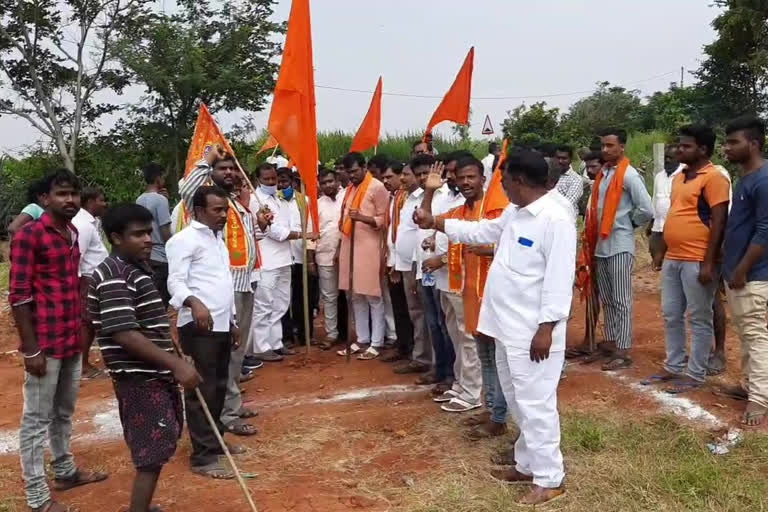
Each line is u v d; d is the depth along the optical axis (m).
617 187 6.02
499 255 4.06
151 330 3.55
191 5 18.02
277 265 6.99
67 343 4.04
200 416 4.41
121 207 3.50
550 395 3.92
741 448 4.45
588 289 6.50
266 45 18.64
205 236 4.41
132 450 3.51
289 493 4.14
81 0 17.53
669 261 5.63
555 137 26.72
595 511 3.80
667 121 29.47
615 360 6.20
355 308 7.47
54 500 4.12
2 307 10.14
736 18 24.55
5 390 6.57
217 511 3.93
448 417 5.29
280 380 6.57
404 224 6.32
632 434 4.75
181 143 18.88
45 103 18.33
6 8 17.61
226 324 4.43
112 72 18.64
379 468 4.51
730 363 6.28
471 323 4.82
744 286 4.89
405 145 22.47
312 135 6.09
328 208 7.70
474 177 4.91
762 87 25.69
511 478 4.23
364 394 6.05
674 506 3.81
